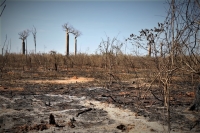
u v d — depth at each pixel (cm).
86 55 2077
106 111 479
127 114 455
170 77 337
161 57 349
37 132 344
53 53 2031
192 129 360
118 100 590
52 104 538
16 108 487
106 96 644
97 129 364
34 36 2008
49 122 385
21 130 349
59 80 1031
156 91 680
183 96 645
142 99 599
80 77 1158
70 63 1970
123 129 368
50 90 738
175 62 310
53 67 1886
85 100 591
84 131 352
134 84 884
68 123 389
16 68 1641
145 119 419
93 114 455
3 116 421
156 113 458
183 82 844
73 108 504
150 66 566
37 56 1984
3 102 541
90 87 818
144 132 350
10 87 774
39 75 1212
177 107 508
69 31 3183
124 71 1252
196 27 280
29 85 839
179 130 356
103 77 1130
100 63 1817
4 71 1266
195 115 439
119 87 813
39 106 514
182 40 286
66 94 674
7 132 340
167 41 306
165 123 393
